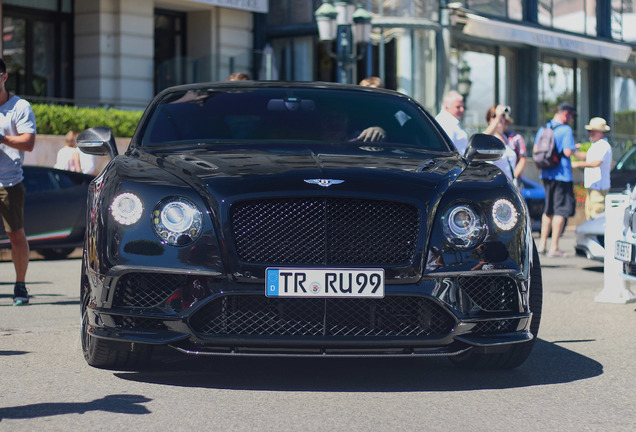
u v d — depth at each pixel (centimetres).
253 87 643
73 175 1321
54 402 451
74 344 610
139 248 473
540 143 1380
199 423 416
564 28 3114
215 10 2348
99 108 1916
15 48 2127
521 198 516
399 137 607
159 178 489
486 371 543
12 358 562
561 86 3066
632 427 421
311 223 477
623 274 804
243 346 475
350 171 495
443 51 2492
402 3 2433
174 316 471
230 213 473
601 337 668
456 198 491
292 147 559
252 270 469
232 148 554
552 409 452
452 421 426
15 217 800
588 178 1380
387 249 479
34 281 1024
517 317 496
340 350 479
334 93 645
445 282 482
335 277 471
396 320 482
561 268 1223
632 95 3338
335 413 437
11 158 789
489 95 2783
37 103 1825
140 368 529
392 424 419
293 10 2461
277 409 443
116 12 2189
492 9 2853
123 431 402
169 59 2325
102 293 480
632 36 3341
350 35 1761
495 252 491
